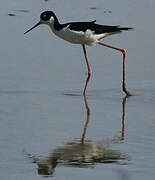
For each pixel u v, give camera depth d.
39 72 13.58
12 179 7.35
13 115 10.40
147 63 14.48
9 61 14.28
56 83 12.88
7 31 16.89
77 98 11.87
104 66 14.27
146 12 19.56
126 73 13.75
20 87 12.47
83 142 8.94
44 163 7.95
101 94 12.25
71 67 14.08
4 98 11.62
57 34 13.11
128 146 8.75
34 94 12.01
